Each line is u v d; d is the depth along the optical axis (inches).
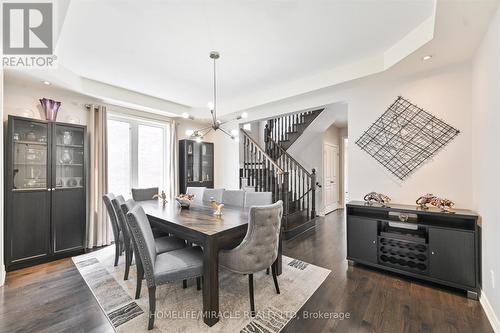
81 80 135.1
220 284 97.8
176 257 81.8
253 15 81.0
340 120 240.1
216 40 96.9
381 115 124.1
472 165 98.6
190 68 123.7
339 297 87.7
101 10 77.0
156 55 109.5
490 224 77.1
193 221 90.0
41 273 108.7
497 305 70.6
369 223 111.6
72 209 132.4
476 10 67.2
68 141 136.9
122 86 150.5
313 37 95.0
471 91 98.8
